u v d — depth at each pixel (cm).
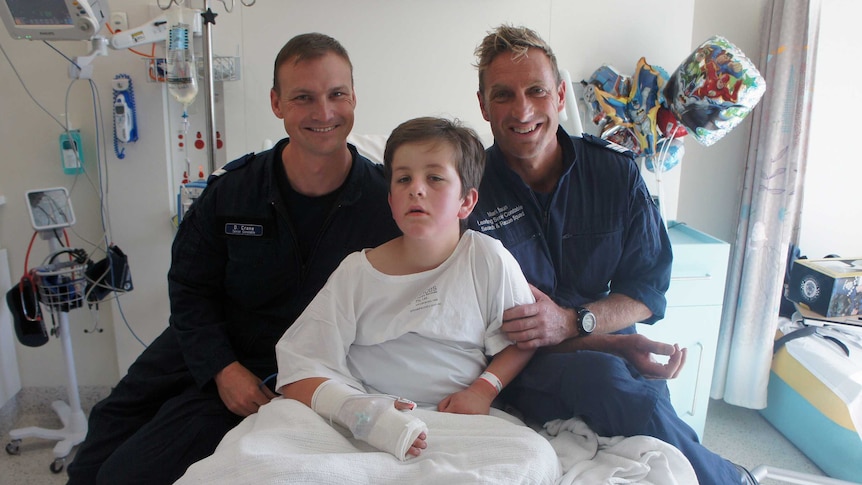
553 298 150
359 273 121
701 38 259
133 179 234
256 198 146
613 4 242
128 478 126
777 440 237
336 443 102
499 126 143
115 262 220
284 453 96
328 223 147
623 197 151
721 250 211
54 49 227
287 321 150
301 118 134
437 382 119
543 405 123
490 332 124
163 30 198
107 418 148
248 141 239
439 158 112
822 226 276
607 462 106
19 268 246
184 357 145
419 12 237
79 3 173
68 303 211
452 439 102
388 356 120
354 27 236
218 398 139
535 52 139
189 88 194
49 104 232
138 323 246
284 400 114
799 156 226
